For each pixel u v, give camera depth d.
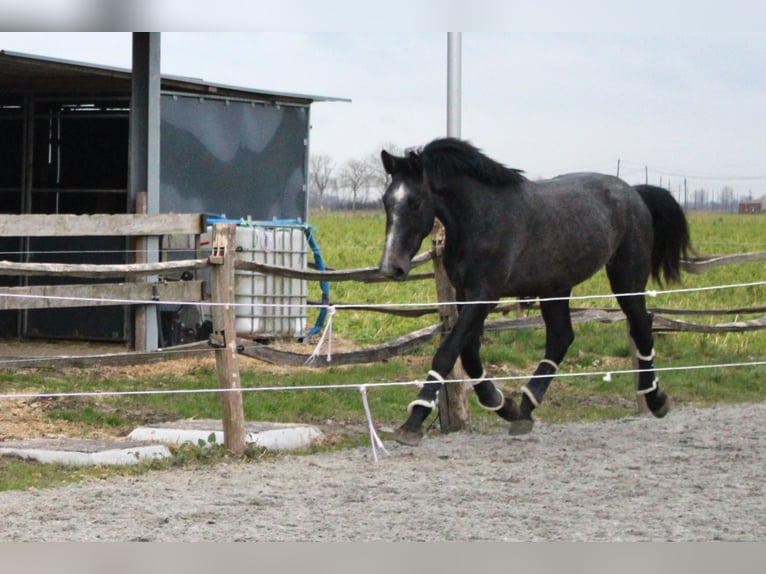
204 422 9.97
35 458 8.55
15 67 13.42
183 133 14.91
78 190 15.03
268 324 15.12
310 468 8.60
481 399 9.99
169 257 14.08
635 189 10.91
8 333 15.23
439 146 9.25
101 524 6.75
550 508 7.39
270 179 16.17
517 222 9.41
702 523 7.03
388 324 18.33
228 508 7.21
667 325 13.10
